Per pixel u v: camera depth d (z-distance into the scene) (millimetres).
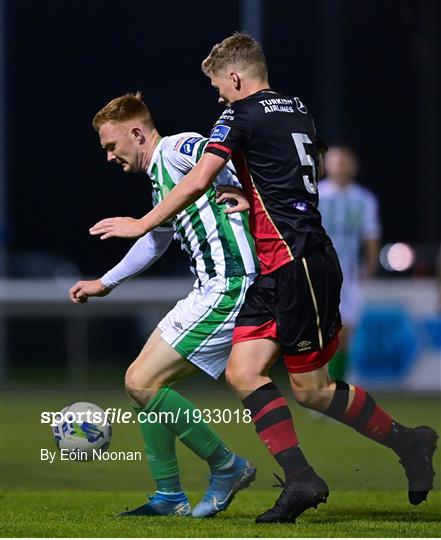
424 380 43875
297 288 18219
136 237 18141
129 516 19703
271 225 18312
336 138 91250
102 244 102312
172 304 47531
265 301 18531
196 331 19609
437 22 63000
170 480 19875
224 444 20172
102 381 48938
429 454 19422
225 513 20328
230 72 18984
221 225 19594
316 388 18859
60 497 22375
